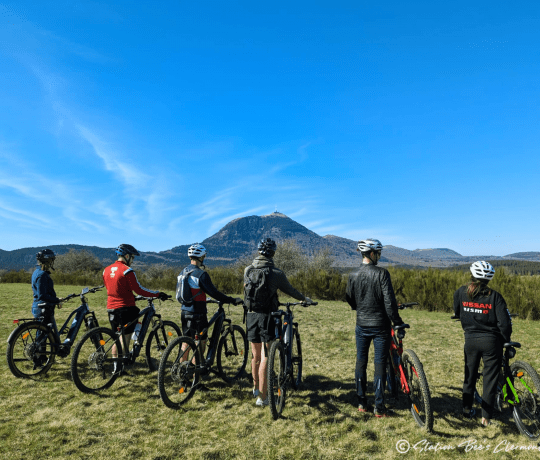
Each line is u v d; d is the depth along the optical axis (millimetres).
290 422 3945
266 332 4297
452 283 13000
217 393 4762
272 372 3992
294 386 4957
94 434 3578
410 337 8273
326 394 4801
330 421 3994
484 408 3855
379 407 4062
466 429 3799
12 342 4988
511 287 11336
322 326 9562
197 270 4812
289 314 4918
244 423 3902
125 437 3531
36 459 3109
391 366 4406
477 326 3895
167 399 4195
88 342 5992
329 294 16375
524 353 6801
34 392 4590
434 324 9930
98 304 12992
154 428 3742
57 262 57250
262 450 3367
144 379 5160
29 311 10859
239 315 11297
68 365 5617
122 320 5172
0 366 5512
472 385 4008
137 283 5176
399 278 15078
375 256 4203
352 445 3479
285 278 4375
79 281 28094
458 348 7270
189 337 4586
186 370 4383
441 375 5566
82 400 4383
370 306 4090
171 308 12609
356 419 4051
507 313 3723
